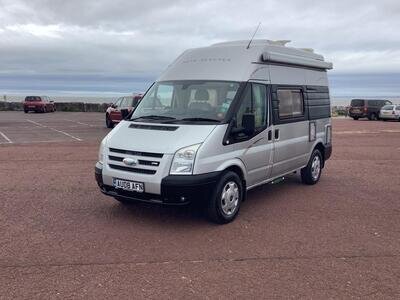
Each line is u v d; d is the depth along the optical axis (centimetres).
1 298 404
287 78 800
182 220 647
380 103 3991
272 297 411
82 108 4997
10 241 552
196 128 615
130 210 695
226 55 722
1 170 1049
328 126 981
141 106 721
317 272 470
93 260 494
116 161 623
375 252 531
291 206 743
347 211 714
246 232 599
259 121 706
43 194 801
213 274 461
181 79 717
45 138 1877
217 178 605
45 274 455
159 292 418
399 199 800
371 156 1391
